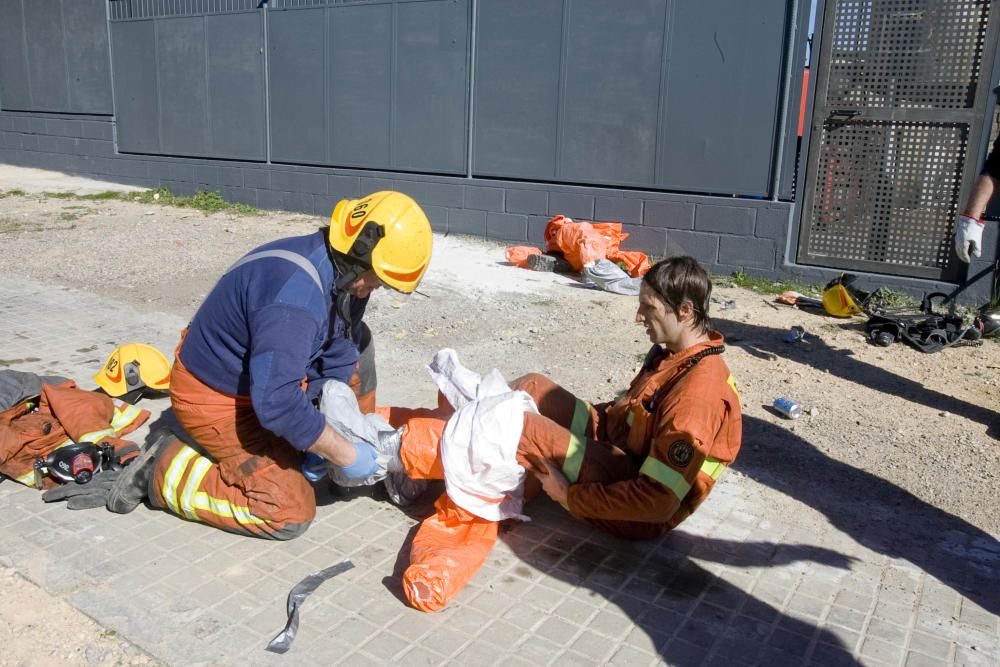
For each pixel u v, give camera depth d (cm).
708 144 905
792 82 849
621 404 357
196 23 1323
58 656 280
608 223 928
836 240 855
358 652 285
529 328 699
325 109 1198
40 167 1683
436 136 1098
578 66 968
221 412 334
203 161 1373
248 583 323
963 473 445
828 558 358
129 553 341
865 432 497
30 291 772
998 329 701
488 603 316
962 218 511
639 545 361
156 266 891
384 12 1108
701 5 880
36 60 1620
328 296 325
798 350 658
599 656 289
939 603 328
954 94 774
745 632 305
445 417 398
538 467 332
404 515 380
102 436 416
